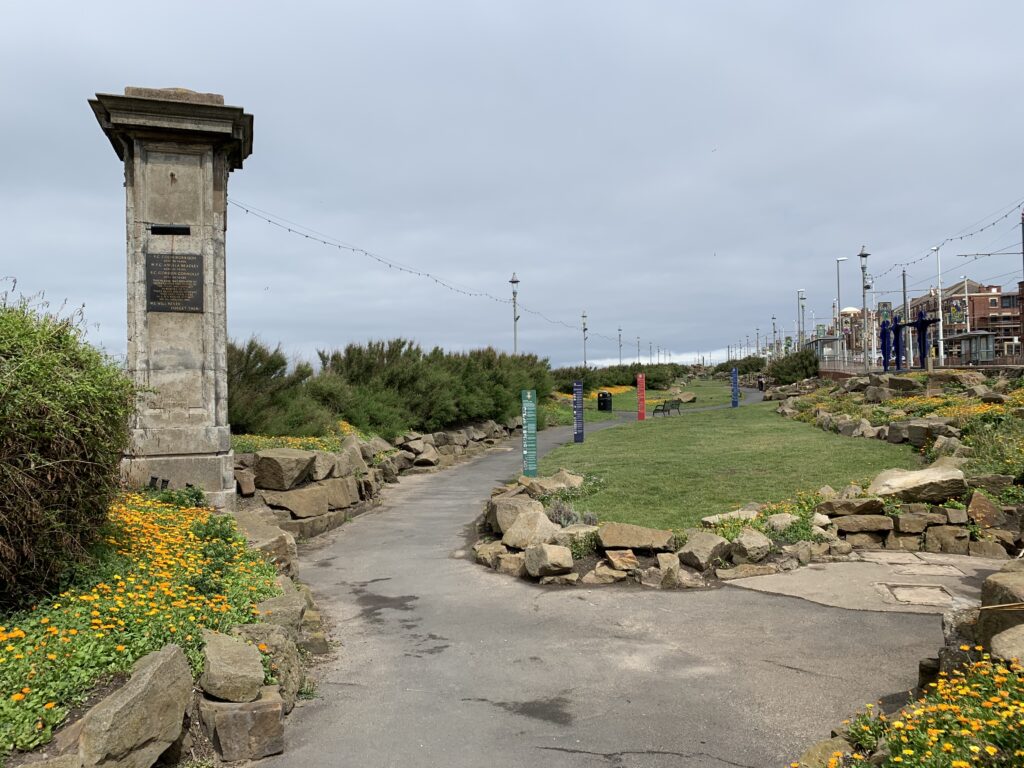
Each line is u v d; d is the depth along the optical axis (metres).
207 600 6.28
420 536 13.60
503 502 12.60
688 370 129.12
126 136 11.83
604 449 22.61
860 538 11.18
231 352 17.61
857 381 30.70
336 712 5.89
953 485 11.64
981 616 4.88
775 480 14.68
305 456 14.14
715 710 5.79
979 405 19.52
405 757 5.09
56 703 4.32
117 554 6.84
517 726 5.59
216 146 12.23
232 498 11.86
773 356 109.19
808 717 5.60
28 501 5.27
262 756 5.07
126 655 4.91
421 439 25.22
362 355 27.06
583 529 10.95
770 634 7.57
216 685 5.11
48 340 5.84
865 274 44.72
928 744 3.61
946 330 82.88
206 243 12.08
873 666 6.61
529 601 9.12
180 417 11.91
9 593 5.50
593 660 7.02
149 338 11.87
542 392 42.84
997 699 3.71
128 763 4.14
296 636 6.93
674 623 8.04
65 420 5.49
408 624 8.37
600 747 5.21
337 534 14.04
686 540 10.46
